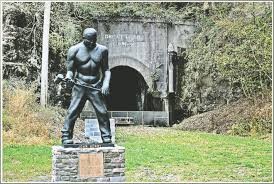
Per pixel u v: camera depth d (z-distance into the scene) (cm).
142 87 3359
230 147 1945
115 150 1212
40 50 2711
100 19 3153
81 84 1235
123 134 2438
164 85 3234
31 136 1980
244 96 2809
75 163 1192
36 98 2431
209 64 2978
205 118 2780
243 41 2689
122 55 3203
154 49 3241
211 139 2209
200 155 1733
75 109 1231
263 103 2556
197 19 3234
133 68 3222
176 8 3328
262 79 2605
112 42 3192
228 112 2720
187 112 3175
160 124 3158
